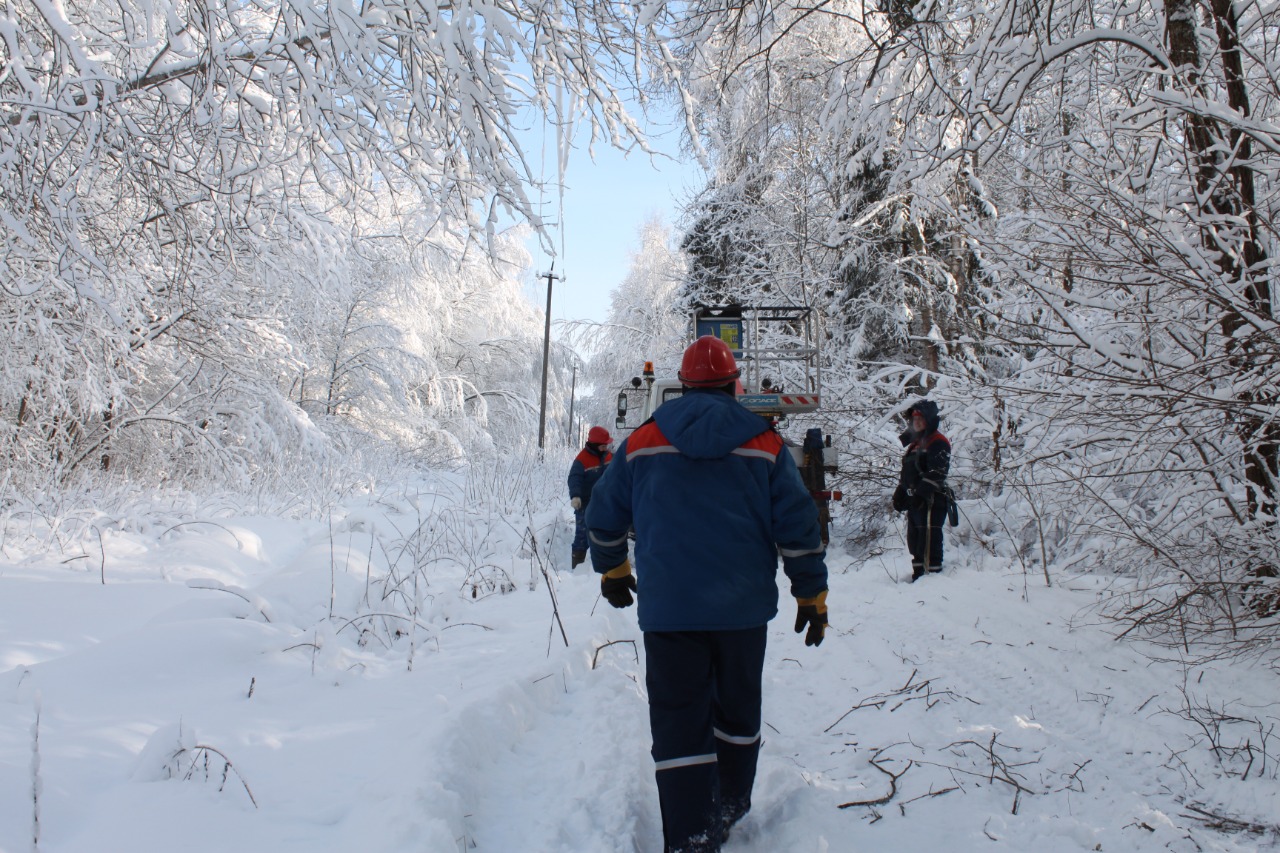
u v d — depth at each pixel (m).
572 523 10.64
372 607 5.21
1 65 5.64
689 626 2.67
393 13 5.07
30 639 4.27
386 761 2.87
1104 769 3.40
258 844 2.33
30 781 2.44
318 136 5.77
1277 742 3.44
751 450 2.82
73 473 11.26
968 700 4.30
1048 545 7.57
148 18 5.25
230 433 13.33
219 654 3.95
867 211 12.97
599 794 2.94
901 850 2.83
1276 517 4.69
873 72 6.19
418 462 23.88
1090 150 6.00
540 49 5.62
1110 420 5.29
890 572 8.16
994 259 6.45
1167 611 4.86
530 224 5.66
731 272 18.12
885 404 10.98
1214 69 5.91
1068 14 5.89
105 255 6.83
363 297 21.20
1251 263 5.09
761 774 3.38
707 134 6.77
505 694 3.55
